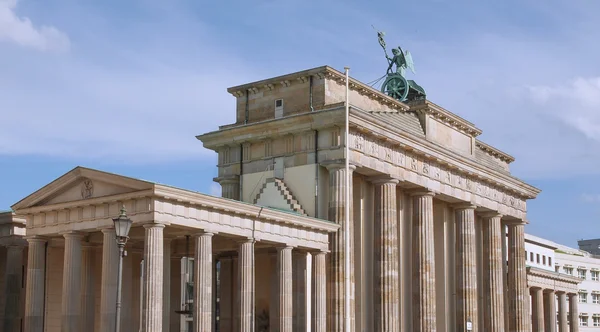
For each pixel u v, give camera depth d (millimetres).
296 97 75938
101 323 55156
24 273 73312
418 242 81625
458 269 90062
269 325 71812
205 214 57781
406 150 79062
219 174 78500
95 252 64312
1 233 69812
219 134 77875
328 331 68688
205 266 57344
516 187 100375
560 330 139375
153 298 53250
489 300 95750
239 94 79938
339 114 70062
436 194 84250
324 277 68062
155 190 53625
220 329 73312
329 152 71250
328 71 74188
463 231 90250
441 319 88750
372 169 73750
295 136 73875
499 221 97875
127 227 43219
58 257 69562
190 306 98875
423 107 83875
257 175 75875
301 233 66062
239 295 60781
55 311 68875
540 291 130125
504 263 105125
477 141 96812
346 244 64500
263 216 62031
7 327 68750
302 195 72188
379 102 80688
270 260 71250
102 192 56875
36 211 60031
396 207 80062
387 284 74625
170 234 61094
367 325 75250
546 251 179250
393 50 91375
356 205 76000
